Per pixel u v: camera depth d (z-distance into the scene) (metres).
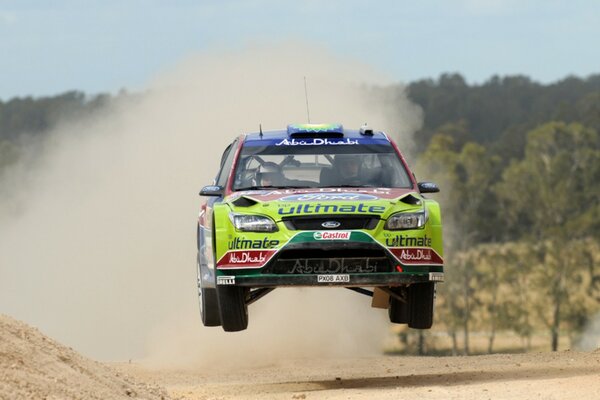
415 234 29.72
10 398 21.06
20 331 25.09
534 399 24.78
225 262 29.95
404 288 32.03
